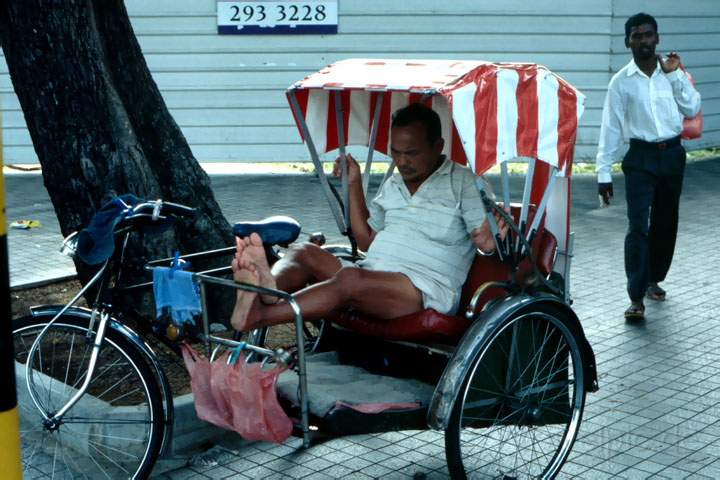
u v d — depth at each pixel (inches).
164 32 450.9
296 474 160.2
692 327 232.8
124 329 147.4
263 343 161.9
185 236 219.5
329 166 465.4
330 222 350.3
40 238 331.3
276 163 478.6
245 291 133.3
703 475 158.7
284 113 461.7
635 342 222.1
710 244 317.1
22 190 418.0
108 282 146.8
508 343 148.7
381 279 150.6
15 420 86.7
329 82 151.9
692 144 505.7
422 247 158.9
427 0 455.2
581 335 156.1
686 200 391.2
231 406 135.0
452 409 138.2
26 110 206.1
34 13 198.5
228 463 164.1
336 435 137.8
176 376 190.7
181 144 226.5
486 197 143.3
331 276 154.6
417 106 157.6
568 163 154.0
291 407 141.1
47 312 146.1
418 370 155.4
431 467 163.2
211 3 449.1
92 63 202.5
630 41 231.3
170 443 152.3
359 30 455.8
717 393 192.7
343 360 166.2
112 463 163.5
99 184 204.1
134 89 220.1
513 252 150.8
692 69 490.9
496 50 461.4
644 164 233.3
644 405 186.7
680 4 476.7
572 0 457.4
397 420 140.3
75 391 161.2
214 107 460.1
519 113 145.6
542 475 156.1
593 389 159.5
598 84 466.6
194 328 142.6
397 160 157.4
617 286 270.2
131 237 202.2
